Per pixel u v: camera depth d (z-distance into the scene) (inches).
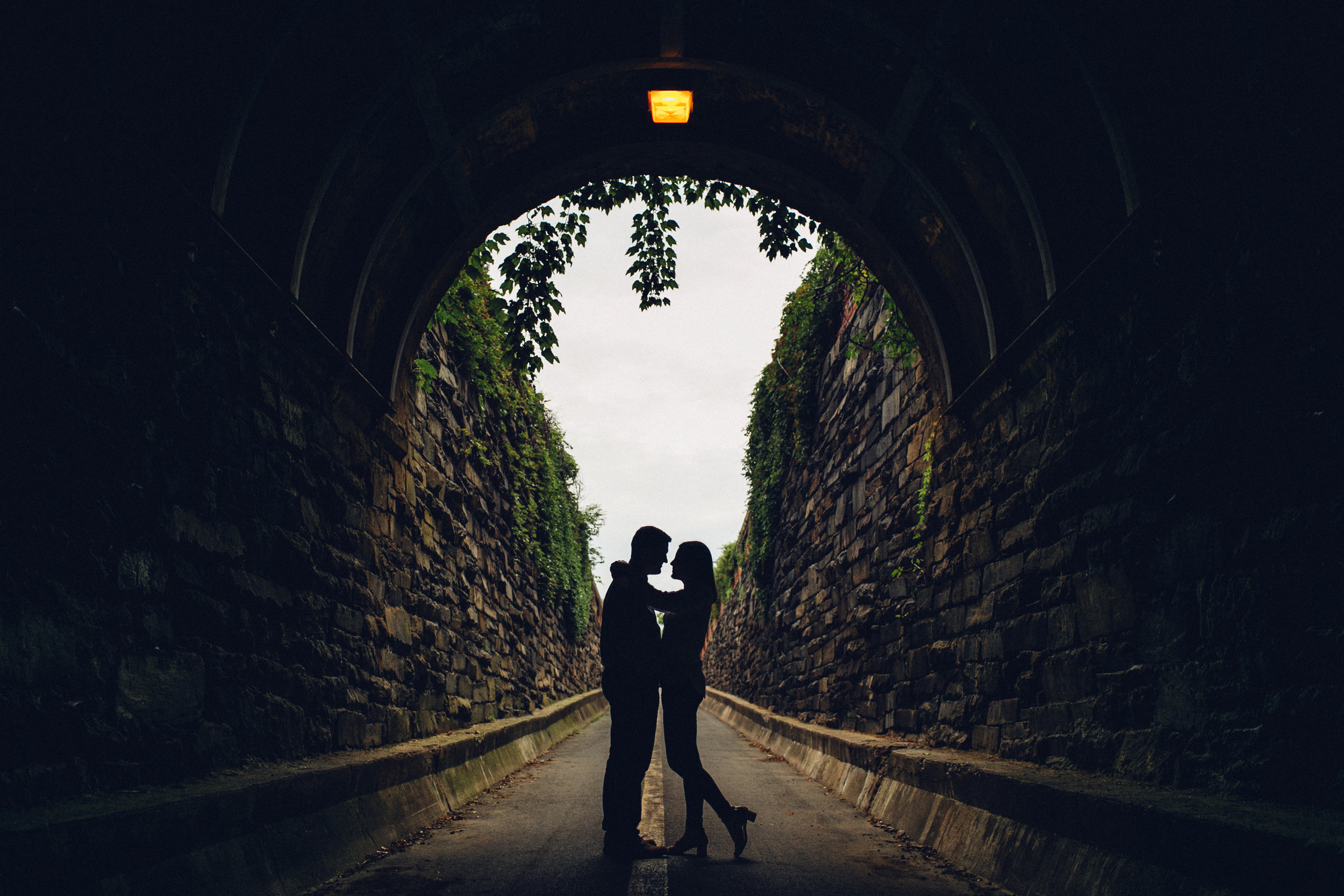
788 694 501.4
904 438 288.2
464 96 195.2
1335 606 93.5
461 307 316.8
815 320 453.1
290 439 165.2
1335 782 92.4
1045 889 119.0
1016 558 186.1
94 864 81.2
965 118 180.5
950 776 169.6
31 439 92.7
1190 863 90.0
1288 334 101.8
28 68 93.0
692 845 163.5
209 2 118.9
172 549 121.0
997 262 199.2
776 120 226.4
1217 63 114.0
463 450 331.9
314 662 172.1
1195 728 117.6
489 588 374.0
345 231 192.2
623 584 171.2
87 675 100.1
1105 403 146.9
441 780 216.1
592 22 191.8
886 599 298.4
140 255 115.0
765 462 613.0
